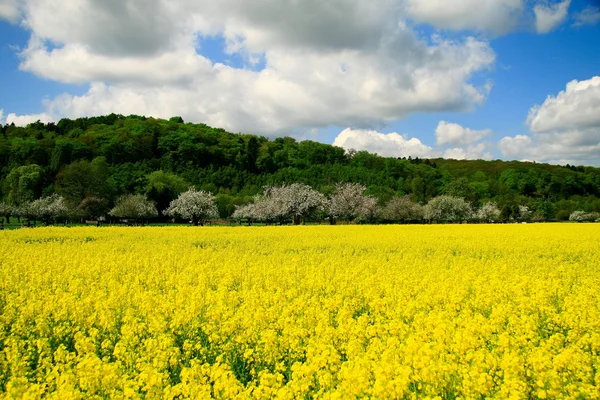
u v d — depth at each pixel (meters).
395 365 7.00
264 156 117.00
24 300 12.28
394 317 10.48
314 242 29.30
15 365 7.57
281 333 9.91
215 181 101.56
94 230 38.03
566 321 10.06
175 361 8.11
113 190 79.50
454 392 6.88
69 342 9.96
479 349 8.01
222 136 143.00
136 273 17.09
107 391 6.75
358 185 77.06
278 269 17.00
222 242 29.89
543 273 16.73
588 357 7.59
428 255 23.00
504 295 13.07
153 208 71.50
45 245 26.42
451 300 11.85
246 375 8.30
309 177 105.06
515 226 49.06
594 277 16.50
